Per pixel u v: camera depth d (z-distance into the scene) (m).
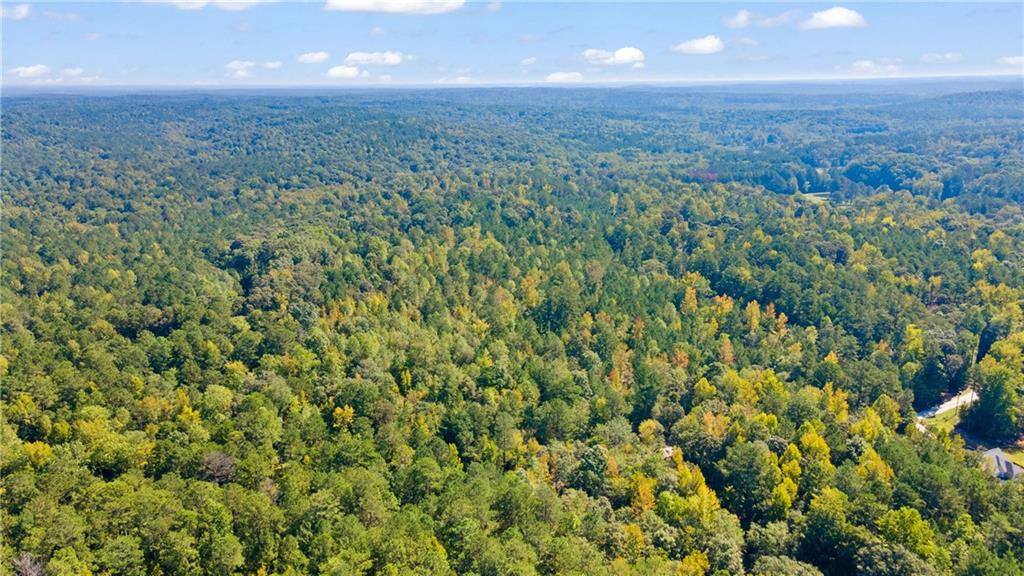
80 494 81.06
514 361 147.75
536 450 117.75
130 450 95.38
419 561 74.19
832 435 118.00
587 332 166.00
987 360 154.00
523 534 83.38
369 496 84.12
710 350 162.38
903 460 108.94
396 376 138.00
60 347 138.00
